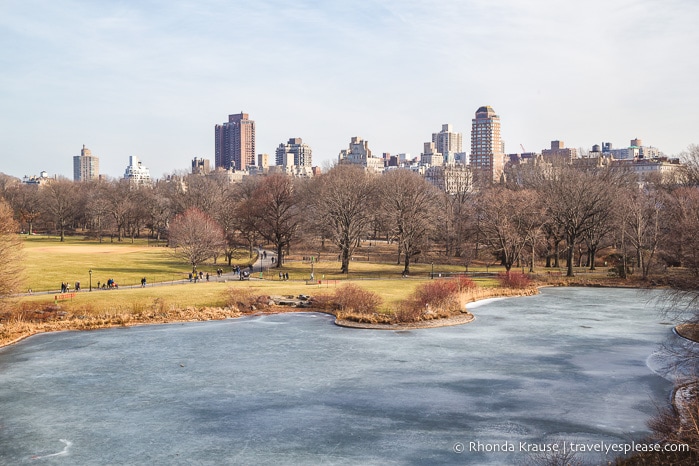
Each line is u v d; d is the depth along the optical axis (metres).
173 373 48.69
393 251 154.75
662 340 60.28
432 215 123.25
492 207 114.62
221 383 46.06
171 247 147.50
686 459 29.58
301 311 76.81
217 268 123.38
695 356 44.44
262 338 61.56
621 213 111.25
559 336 62.41
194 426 37.41
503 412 39.50
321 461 32.34
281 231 127.25
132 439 35.38
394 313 71.56
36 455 33.19
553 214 115.19
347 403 41.53
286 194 126.75
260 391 44.16
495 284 98.81
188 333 63.84
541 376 47.72
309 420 38.38
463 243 144.25
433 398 42.50
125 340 60.34
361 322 69.19
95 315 69.12
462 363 51.75
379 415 39.22
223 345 58.34
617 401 41.38
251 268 120.69
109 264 120.62
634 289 99.00
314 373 48.78
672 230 75.38
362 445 34.38
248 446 34.38
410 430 36.56
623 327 67.19
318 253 144.38
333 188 124.00
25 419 38.50
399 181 128.38
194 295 80.44
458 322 69.88
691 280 41.56
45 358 53.16
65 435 35.94
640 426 36.47
